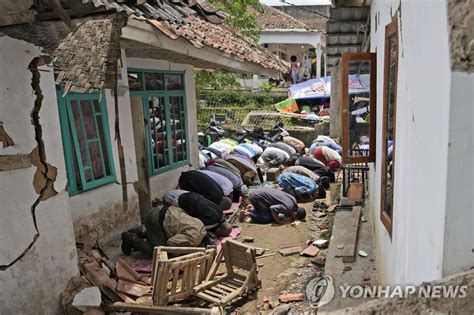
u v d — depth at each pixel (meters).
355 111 11.32
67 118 5.12
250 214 7.09
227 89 19.58
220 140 12.12
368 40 6.53
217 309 3.78
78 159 5.28
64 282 3.78
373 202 4.93
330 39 7.54
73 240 3.93
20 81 3.34
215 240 6.02
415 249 1.87
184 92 8.67
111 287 4.11
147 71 7.31
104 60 2.46
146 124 7.29
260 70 8.23
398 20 2.59
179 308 3.79
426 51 1.69
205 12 7.07
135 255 5.41
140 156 6.54
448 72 1.33
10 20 2.83
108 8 2.60
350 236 5.05
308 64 25.17
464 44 1.30
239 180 8.12
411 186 2.02
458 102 1.31
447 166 1.34
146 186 6.61
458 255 1.35
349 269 4.23
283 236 6.27
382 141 3.64
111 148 5.87
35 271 3.49
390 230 2.97
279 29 20.31
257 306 4.20
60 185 3.75
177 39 4.99
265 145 12.10
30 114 3.44
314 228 6.54
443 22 1.39
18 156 3.32
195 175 7.20
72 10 2.66
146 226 5.43
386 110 3.41
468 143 1.31
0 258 3.22
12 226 3.30
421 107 1.79
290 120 16.66
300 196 8.02
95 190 5.55
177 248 4.44
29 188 3.43
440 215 1.41
